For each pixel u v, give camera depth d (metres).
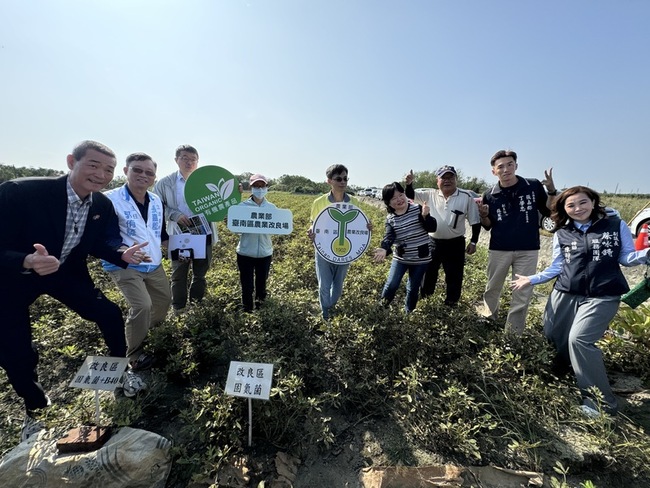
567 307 3.06
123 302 4.18
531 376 2.90
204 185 3.90
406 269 4.01
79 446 2.06
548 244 7.89
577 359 2.83
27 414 2.48
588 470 2.27
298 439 2.40
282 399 2.32
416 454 2.35
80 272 2.75
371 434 2.54
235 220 3.78
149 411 2.70
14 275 2.29
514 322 3.73
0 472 1.96
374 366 3.16
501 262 3.74
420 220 3.78
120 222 3.05
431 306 3.95
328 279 4.07
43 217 2.31
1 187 2.22
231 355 3.43
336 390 2.97
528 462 2.27
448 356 3.38
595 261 2.83
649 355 3.29
